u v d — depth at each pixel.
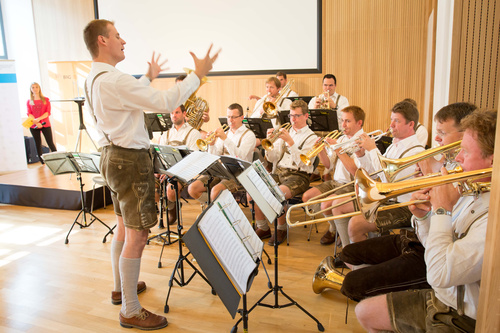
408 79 5.88
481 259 1.30
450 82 3.65
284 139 3.36
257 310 2.44
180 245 2.59
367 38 5.95
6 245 3.57
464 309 1.41
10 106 6.12
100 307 2.53
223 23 6.58
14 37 8.05
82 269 3.07
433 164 2.24
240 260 1.72
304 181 3.44
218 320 2.36
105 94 2.02
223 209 1.79
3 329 2.31
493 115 1.36
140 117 2.15
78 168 3.75
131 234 2.22
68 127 7.62
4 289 2.78
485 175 1.27
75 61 7.42
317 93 6.32
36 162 7.36
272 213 2.10
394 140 2.71
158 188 3.97
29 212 4.54
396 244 2.14
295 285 2.73
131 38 7.15
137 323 2.28
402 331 1.54
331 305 2.47
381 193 1.43
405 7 5.72
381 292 1.87
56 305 2.56
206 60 2.19
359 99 6.14
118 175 2.13
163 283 2.80
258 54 6.50
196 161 2.43
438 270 1.36
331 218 1.78
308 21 6.16
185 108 4.02
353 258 2.21
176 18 6.82
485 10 3.48
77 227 4.01
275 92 5.34
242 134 3.88
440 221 1.42
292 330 2.23
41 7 7.73
